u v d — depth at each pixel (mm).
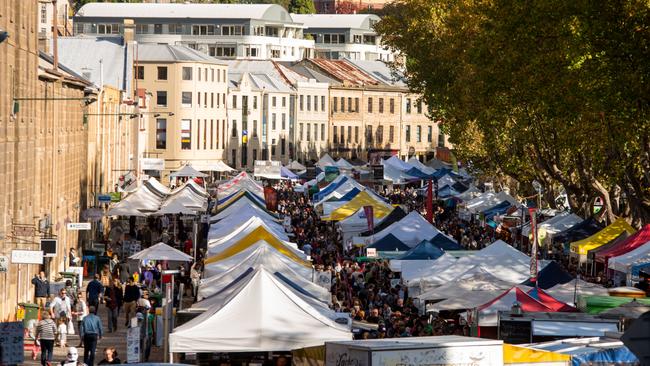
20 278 58094
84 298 64312
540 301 41656
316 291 49031
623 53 57281
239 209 80312
